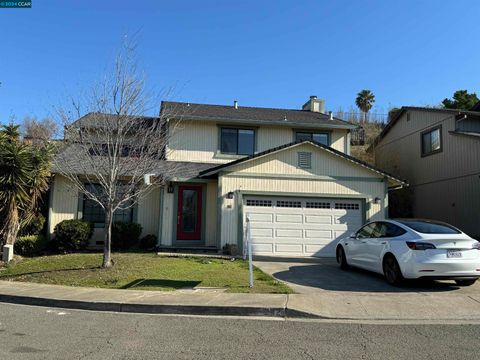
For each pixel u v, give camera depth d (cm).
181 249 1581
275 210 1609
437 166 2091
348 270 1212
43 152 1488
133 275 1077
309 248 1605
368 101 5909
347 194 1647
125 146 1279
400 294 888
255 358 527
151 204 1728
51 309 816
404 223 1030
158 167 1661
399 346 580
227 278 1038
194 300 813
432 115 2152
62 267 1201
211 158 1905
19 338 609
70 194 1653
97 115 1193
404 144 2409
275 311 757
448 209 1992
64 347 566
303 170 1638
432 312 762
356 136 3919
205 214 1714
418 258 913
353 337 622
